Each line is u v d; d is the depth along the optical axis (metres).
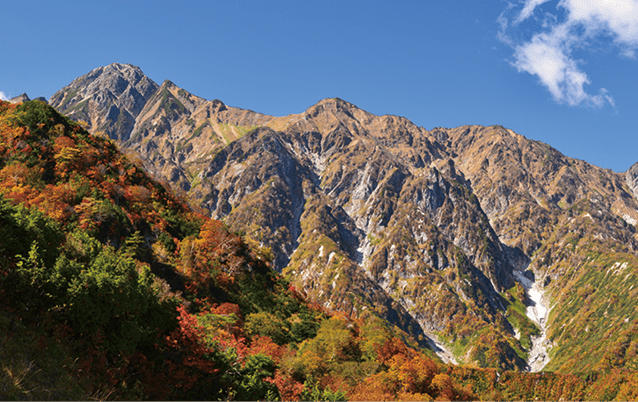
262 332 87.19
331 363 88.19
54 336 27.58
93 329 31.22
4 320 24.80
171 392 36.84
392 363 101.19
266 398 44.19
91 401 25.03
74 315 30.23
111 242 84.12
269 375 49.31
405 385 96.19
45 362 24.47
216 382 41.88
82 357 28.92
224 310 87.19
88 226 81.00
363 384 85.19
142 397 32.47
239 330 76.69
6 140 100.94
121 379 31.66
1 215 32.09
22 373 21.53
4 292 27.16
